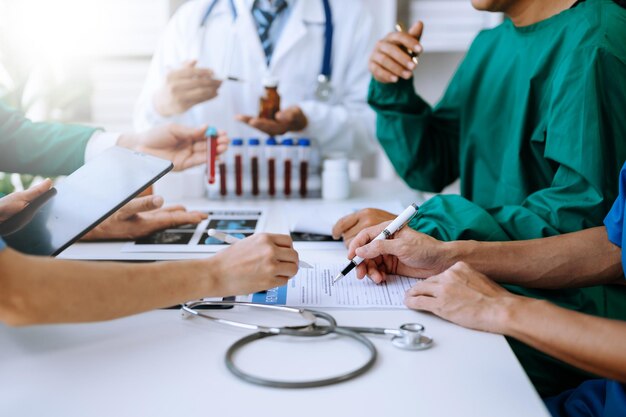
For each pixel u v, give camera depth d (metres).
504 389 0.65
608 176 1.07
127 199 0.94
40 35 2.28
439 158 1.67
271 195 1.72
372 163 2.93
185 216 1.30
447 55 2.88
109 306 0.71
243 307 0.87
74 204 0.96
